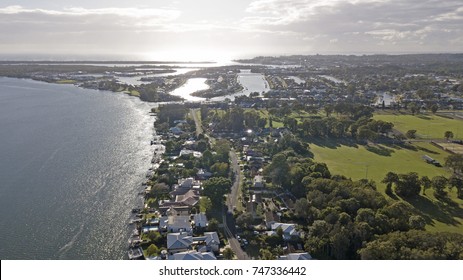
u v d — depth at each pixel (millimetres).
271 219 119438
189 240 107875
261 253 103500
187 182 148250
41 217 125438
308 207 121938
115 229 118250
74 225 120562
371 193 123125
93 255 105312
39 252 106750
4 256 104812
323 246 100125
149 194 141500
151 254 103438
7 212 128750
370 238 100438
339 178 142750
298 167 146750
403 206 113438
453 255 86625
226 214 126062
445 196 140000
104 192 144000
